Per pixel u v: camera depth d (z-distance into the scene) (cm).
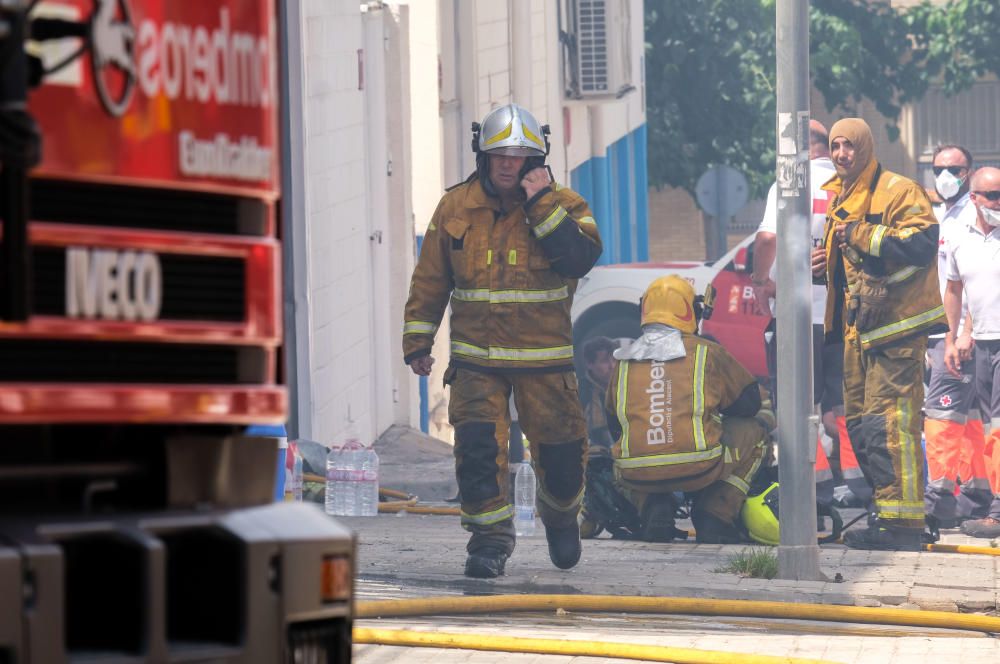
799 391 2933
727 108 11275
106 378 1105
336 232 4250
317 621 1180
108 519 1080
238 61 1170
